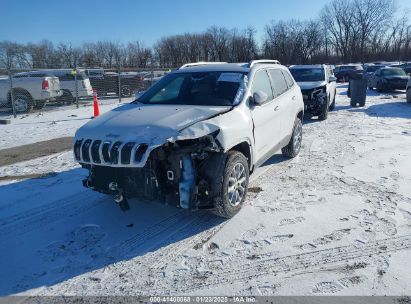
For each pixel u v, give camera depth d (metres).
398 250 3.65
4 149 8.46
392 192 5.16
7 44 49.06
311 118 12.12
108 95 21.53
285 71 6.69
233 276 3.34
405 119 11.45
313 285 3.17
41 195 5.34
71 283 3.29
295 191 5.30
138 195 3.89
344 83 33.75
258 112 4.96
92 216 4.61
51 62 54.50
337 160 6.85
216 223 4.34
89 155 3.94
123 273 3.42
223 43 79.56
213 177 4.05
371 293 3.04
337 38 85.06
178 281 3.29
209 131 3.93
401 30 81.00
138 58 68.00
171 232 4.16
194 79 5.25
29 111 16.03
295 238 3.95
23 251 3.83
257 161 5.04
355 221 4.30
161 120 4.02
